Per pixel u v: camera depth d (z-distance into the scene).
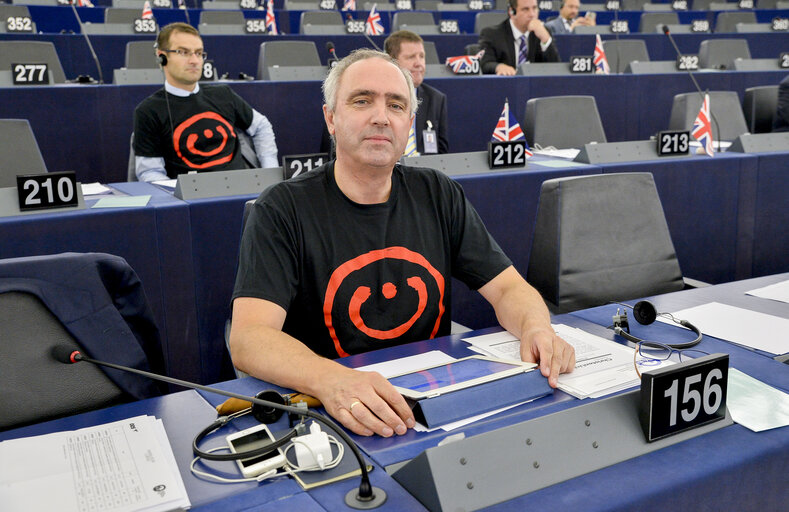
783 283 1.75
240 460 0.92
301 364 1.14
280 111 4.18
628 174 2.01
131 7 7.62
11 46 4.48
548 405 1.08
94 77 5.70
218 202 2.26
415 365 1.23
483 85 4.54
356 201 1.44
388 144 1.36
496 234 2.71
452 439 0.86
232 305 1.35
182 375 2.31
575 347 1.31
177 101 3.11
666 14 8.77
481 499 0.81
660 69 5.59
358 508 0.81
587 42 6.81
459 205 1.55
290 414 1.04
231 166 3.23
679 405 0.97
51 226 2.04
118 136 3.88
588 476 0.88
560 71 5.14
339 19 7.61
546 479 0.86
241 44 5.91
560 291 1.88
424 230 1.50
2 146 2.65
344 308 1.42
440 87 4.45
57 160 3.79
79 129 3.79
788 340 1.36
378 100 1.35
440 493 0.80
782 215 3.07
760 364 1.25
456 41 6.70
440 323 1.52
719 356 1.00
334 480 0.88
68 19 7.17
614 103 4.87
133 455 0.94
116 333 1.21
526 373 1.13
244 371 1.23
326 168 1.48
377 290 1.44
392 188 1.49
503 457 0.85
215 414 1.08
